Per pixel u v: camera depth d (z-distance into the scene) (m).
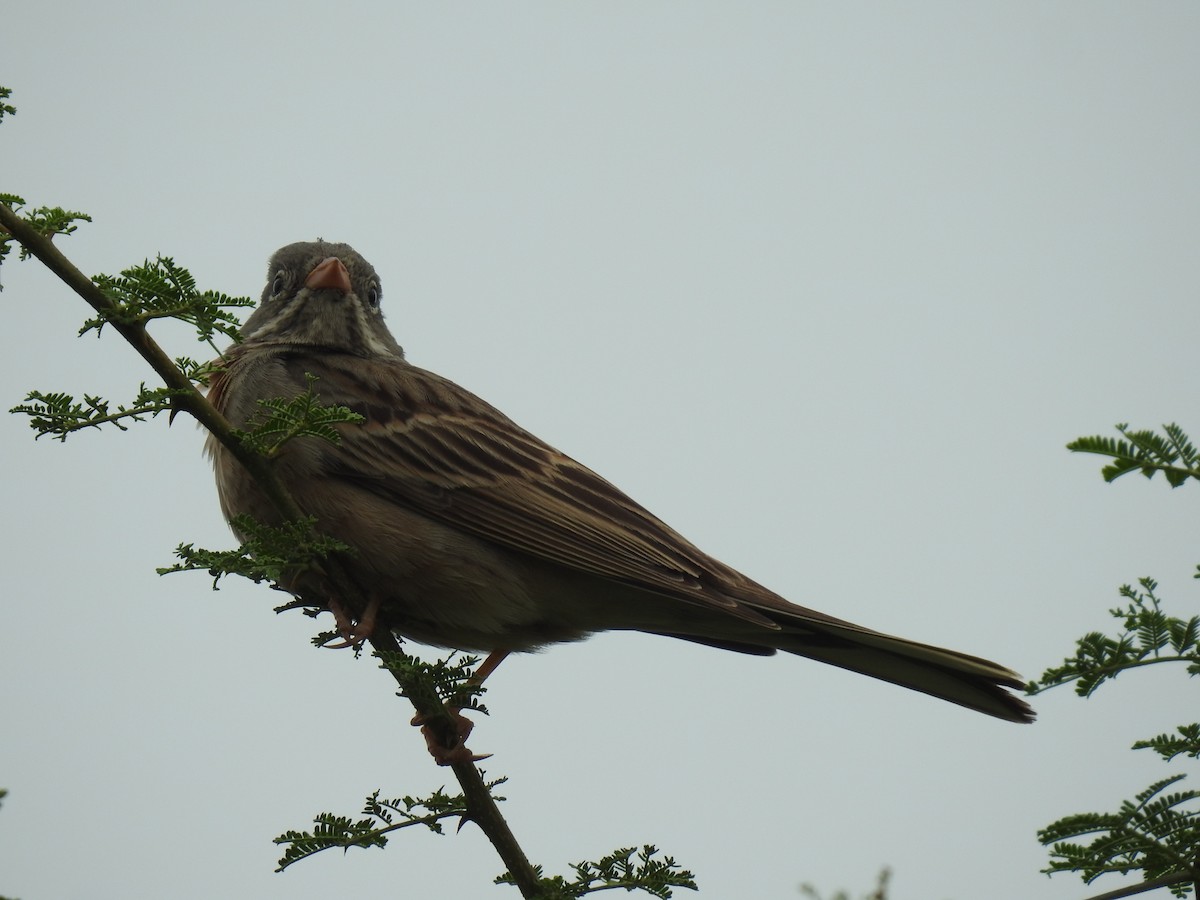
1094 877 7.05
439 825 8.52
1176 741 6.81
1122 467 6.11
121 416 7.91
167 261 7.90
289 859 8.22
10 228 7.77
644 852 8.21
